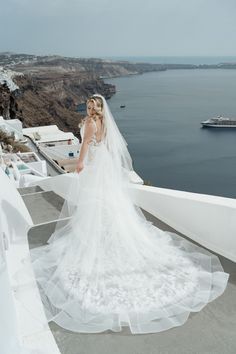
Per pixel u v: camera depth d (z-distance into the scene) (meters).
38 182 8.42
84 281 3.56
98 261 3.70
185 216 4.60
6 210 4.09
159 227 4.83
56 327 3.14
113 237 3.81
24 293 3.49
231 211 4.04
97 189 3.91
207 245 4.42
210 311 3.31
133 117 144.50
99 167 3.93
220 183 66.12
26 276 3.71
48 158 37.88
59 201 6.54
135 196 5.23
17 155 25.08
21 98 119.00
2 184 4.16
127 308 3.29
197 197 4.48
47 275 3.74
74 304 3.35
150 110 163.50
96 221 3.83
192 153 87.06
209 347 2.95
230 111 156.25
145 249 3.87
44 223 5.07
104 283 3.54
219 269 3.88
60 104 148.62
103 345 2.97
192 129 117.75
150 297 3.41
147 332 3.07
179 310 3.29
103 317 3.21
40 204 6.41
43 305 3.36
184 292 3.49
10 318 2.64
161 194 4.85
